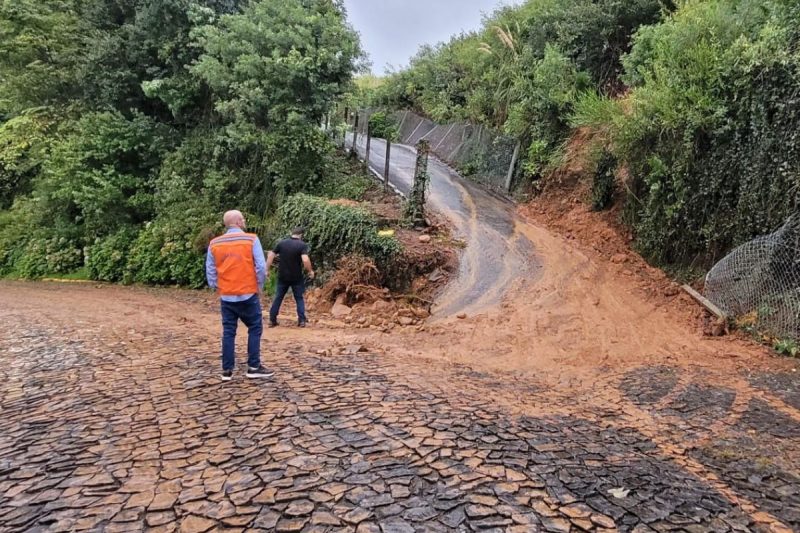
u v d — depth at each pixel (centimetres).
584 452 366
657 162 909
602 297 846
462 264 988
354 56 1375
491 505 280
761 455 383
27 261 1730
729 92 807
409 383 518
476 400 474
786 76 722
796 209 704
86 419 408
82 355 628
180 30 1490
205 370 546
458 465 327
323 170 1442
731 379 568
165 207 1496
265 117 1372
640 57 1119
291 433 373
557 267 959
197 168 1537
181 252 1382
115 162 1602
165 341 711
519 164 1411
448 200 1352
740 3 891
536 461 341
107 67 1582
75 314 984
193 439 363
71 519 263
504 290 892
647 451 381
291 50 1291
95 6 1658
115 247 1515
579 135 1250
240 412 416
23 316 955
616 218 1090
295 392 469
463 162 1709
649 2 1271
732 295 754
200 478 306
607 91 1329
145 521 262
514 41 1590
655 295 845
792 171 711
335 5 1512
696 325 747
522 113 1390
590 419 446
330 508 273
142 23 1512
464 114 1805
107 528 255
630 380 571
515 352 683
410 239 1044
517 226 1172
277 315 862
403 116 2512
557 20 1443
